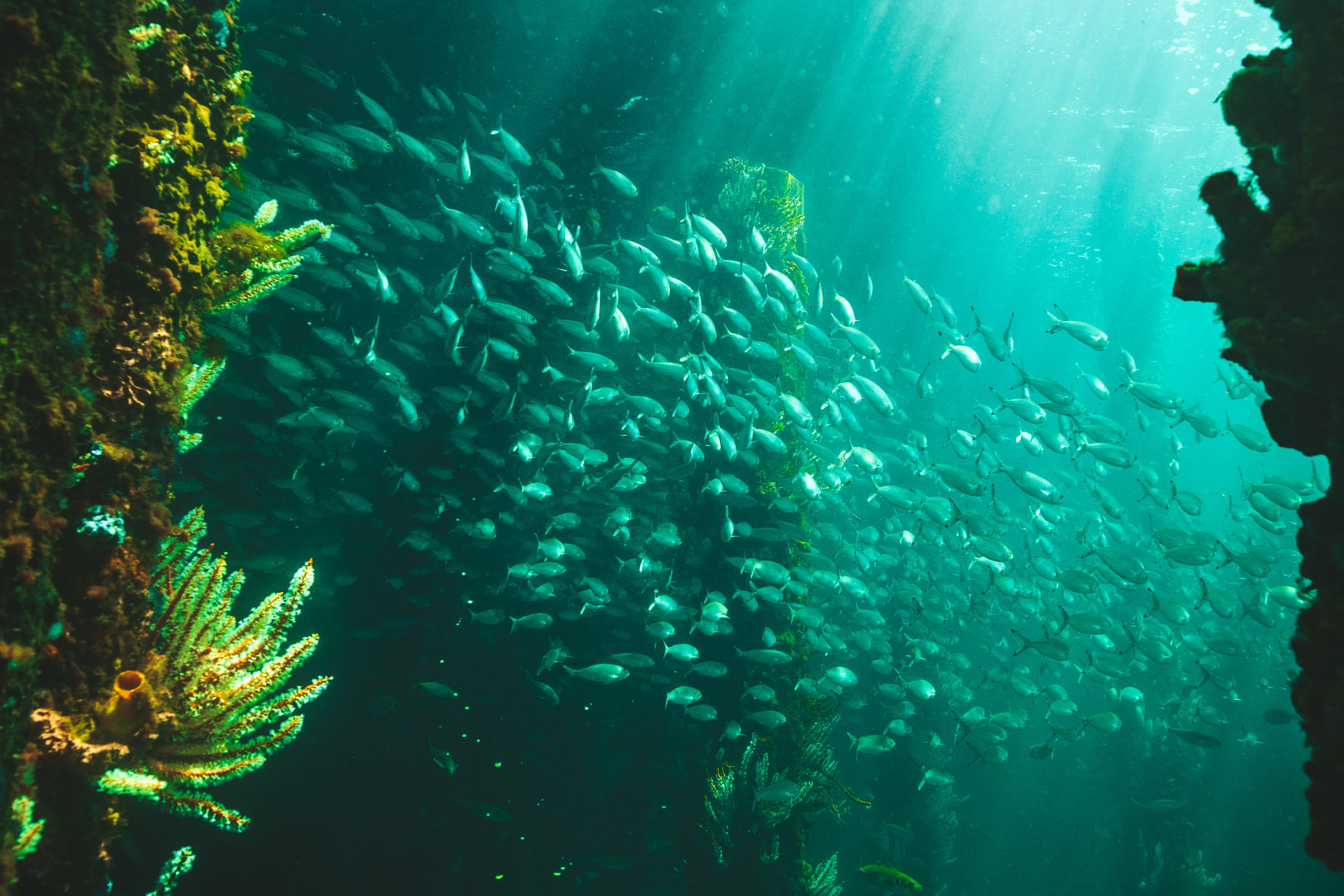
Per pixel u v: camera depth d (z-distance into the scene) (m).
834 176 26.69
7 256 1.60
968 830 17.30
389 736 9.40
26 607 1.66
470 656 10.09
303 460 9.08
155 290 2.42
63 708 1.92
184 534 2.62
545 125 15.70
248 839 8.01
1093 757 17.95
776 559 9.87
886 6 21.95
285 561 9.70
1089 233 30.98
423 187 13.01
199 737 2.26
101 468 2.12
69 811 1.91
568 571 9.86
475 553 10.69
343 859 8.55
